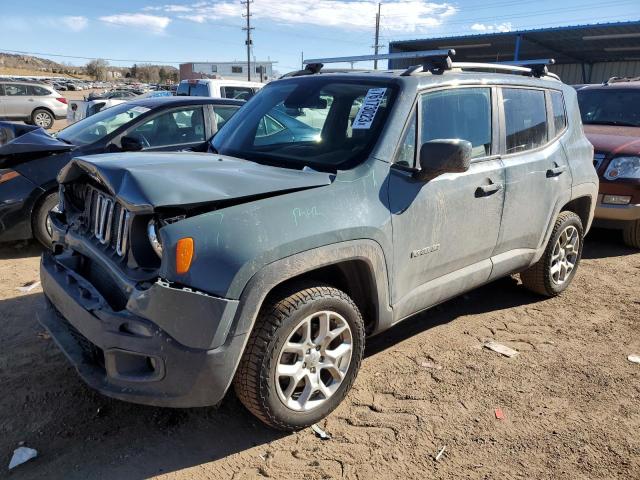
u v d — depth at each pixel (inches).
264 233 103.6
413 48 1184.2
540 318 181.0
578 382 141.9
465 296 198.1
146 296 98.0
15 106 882.1
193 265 97.8
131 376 103.3
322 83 150.3
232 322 100.6
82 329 108.4
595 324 177.2
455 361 150.9
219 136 160.4
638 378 144.6
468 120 149.4
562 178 180.1
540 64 185.0
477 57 1282.0
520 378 143.0
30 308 175.3
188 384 100.7
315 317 114.7
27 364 141.3
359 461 110.8
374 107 134.3
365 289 127.3
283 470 107.7
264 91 166.9
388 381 139.7
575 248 200.2
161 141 253.9
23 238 227.1
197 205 102.2
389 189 125.6
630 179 244.4
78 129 261.3
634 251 259.8
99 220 118.3
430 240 135.8
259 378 107.2
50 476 104.0
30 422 118.9
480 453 114.3
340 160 128.3
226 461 109.9
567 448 116.4
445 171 124.5
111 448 112.1
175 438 115.9
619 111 314.2
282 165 133.3
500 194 154.3
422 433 120.0
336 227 112.7
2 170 221.5
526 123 169.6
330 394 120.7
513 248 168.2
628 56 1193.4
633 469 110.6
